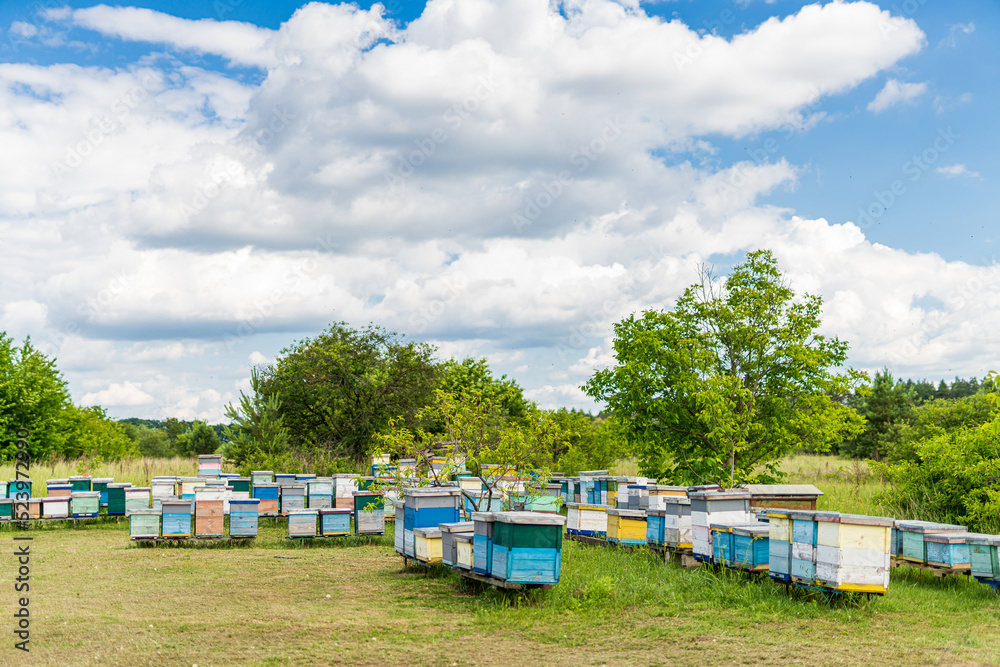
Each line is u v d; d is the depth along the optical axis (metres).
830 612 9.94
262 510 19.59
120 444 47.59
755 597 10.67
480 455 16.36
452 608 10.37
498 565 10.33
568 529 16.89
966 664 7.84
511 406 40.34
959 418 25.06
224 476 21.92
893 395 41.69
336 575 12.94
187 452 73.94
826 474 28.64
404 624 9.44
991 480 15.21
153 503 19.61
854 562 9.88
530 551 10.09
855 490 21.53
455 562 11.50
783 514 10.70
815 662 7.92
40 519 18.66
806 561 10.30
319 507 19.59
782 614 9.89
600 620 9.64
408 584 12.09
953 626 9.50
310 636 8.86
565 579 11.62
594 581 11.11
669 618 9.80
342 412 32.03
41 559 14.57
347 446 31.92
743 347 18.89
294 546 16.73
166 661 7.80
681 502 13.38
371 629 9.17
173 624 9.30
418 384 32.81
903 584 12.24
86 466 31.20
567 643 8.64
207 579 12.51
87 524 20.28
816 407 18.05
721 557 12.01
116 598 10.88
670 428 19.12
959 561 11.89
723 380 17.36
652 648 8.47
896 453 24.53
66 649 8.17
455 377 45.81
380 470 17.31
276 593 11.36
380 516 17.39
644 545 14.96
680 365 18.44
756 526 12.02
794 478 25.05
